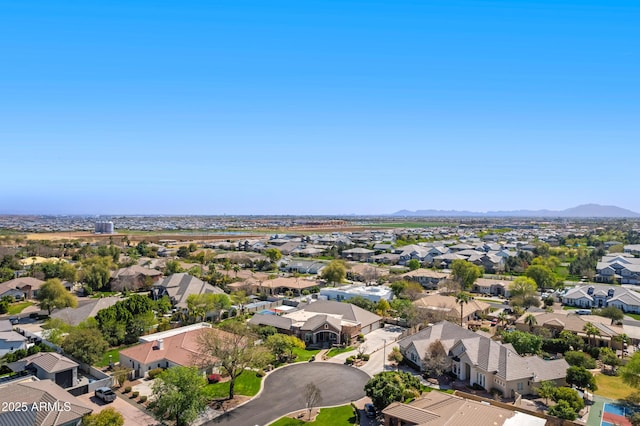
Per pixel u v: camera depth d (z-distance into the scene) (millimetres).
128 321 89375
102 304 101562
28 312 106125
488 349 69875
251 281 145750
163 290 123625
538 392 61719
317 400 58688
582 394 63812
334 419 56469
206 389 61812
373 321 100625
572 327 92062
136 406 60312
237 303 117938
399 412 51812
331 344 87938
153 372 70500
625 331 92312
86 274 136750
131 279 139000
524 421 49500
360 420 56062
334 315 100188
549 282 147250
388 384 57375
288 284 144000
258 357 65812
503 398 62688
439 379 70438
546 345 84438
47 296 105625
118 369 72375
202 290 123438
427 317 100438
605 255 198125
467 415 49312
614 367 74812
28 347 82500
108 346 77000
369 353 83250
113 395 61844
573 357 74188
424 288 153125
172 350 75375
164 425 54969
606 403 61562
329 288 136125
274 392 64938
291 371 73500
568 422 52812
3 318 103750
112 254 181250
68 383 64812
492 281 150125
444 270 182875
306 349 85875
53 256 196625
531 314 95812
